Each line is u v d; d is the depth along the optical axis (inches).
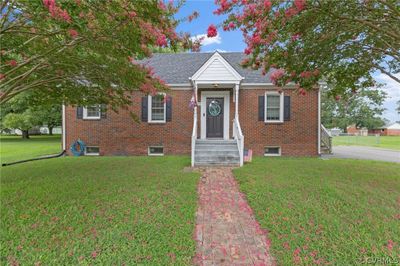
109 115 451.5
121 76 219.1
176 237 127.6
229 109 437.7
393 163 345.4
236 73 394.3
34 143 805.2
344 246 118.8
